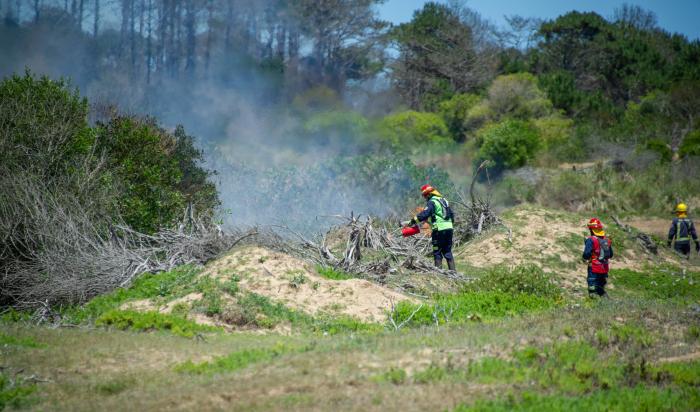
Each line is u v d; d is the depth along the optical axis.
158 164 30.20
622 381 12.96
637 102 95.19
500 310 20.23
